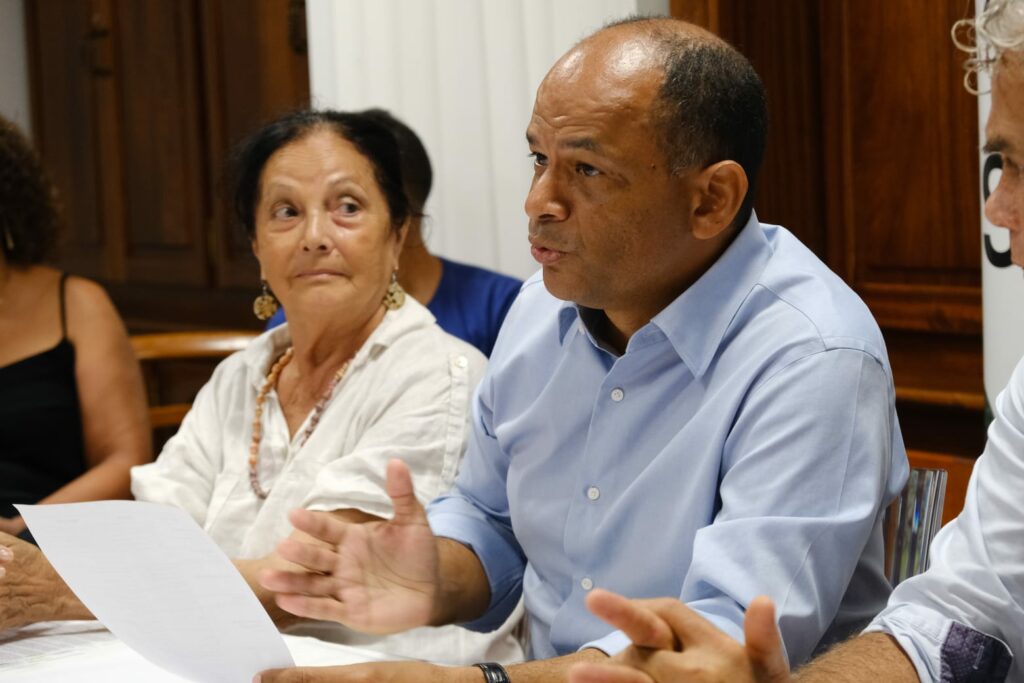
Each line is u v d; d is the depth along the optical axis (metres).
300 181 3.01
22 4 7.70
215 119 6.57
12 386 4.09
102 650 2.34
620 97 2.07
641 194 2.10
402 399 2.95
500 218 4.65
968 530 2.14
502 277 4.14
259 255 3.14
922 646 2.02
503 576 2.56
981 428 4.20
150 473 3.13
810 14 4.42
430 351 3.02
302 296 3.01
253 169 3.10
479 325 4.03
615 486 2.28
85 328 4.21
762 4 4.32
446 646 2.82
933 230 4.27
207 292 6.75
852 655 2.00
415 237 4.02
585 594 2.32
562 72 2.15
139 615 1.91
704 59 2.11
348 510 2.80
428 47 4.82
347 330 3.07
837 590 2.04
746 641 1.61
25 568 2.51
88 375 4.16
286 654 1.88
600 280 2.18
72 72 7.40
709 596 1.99
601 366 2.35
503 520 2.63
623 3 4.21
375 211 3.04
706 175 2.12
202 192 6.70
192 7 6.61
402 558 2.03
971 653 2.03
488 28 4.58
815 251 4.55
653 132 2.07
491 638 2.88
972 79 3.54
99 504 1.80
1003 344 3.09
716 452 2.13
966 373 4.27
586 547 2.31
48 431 4.09
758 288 2.19
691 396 2.22
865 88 4.36
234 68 6.43
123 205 7.23
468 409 2.96
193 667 1.95
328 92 5.16
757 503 2.03
